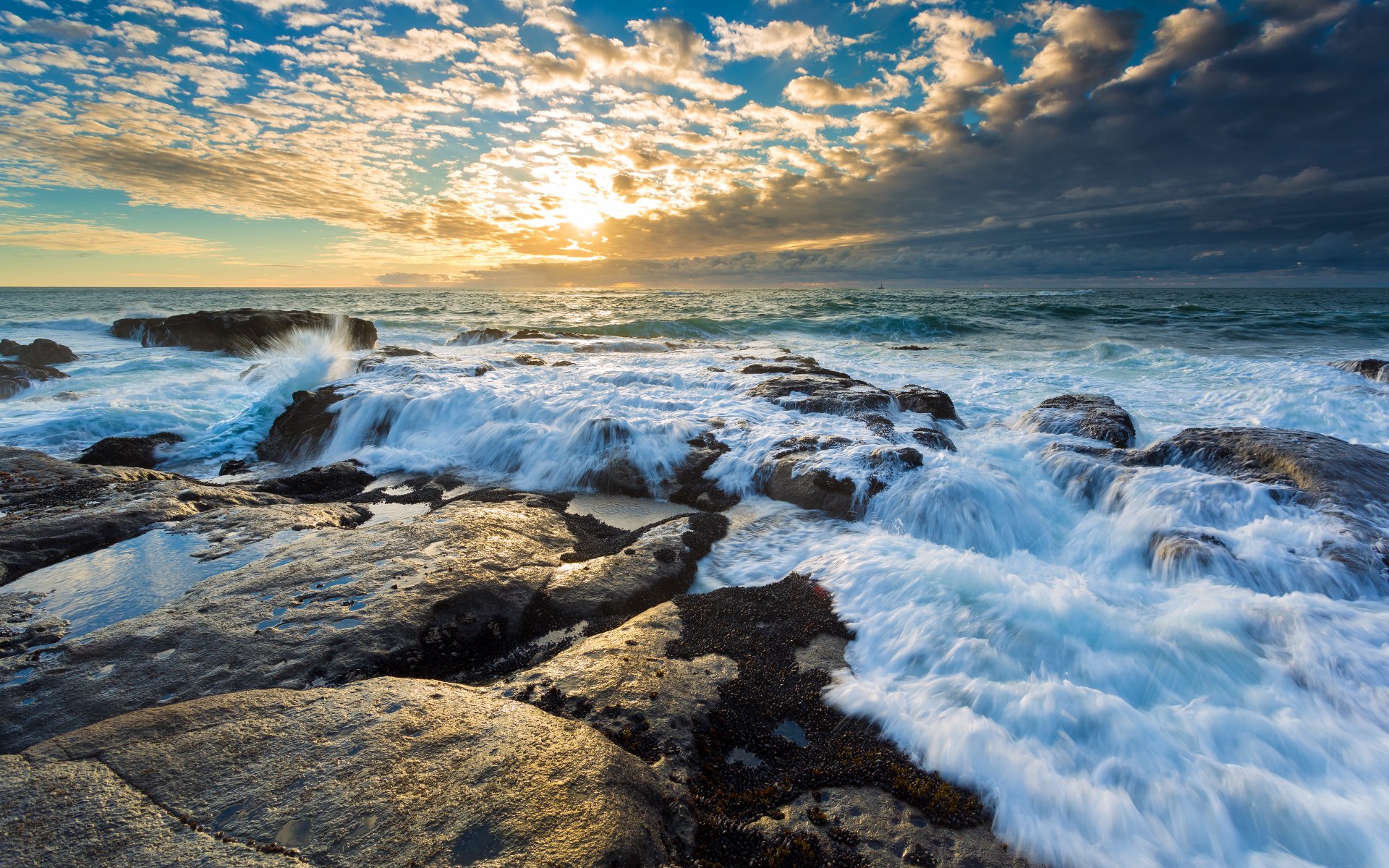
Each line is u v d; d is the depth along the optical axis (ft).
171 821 8.48
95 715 12.11
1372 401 38.37
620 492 28.07
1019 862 9.68
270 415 40.83
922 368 59.00
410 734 10.38
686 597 17.74
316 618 15.44
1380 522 20.85
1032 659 14.20
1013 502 23.76
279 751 9.91
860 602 17.06
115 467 27.66
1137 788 10.75
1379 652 14.30
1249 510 22.07
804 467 26.68
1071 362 64.13
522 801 9.01
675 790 10.76
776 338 94.22
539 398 35.99
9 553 18.92
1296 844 10.09
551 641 16.49
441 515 22.43
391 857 8.04
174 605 15.93
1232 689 13.53
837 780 11.25
